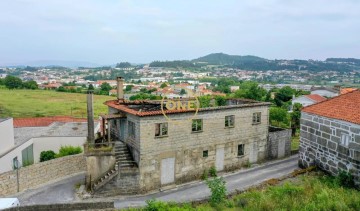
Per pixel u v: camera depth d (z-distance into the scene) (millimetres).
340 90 93125
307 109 31938
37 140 40719
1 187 26344
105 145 29391
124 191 27609
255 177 31594
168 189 29141
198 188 29234
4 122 32156
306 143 32188
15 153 33781
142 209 20359
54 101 108500
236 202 21781
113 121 34125
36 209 19156
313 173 29125
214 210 20641
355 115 26266
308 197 21250
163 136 28875
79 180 31156
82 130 44938
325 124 29141
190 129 30516
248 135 35000
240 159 34562
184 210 19672
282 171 33281
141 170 27938
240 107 33719
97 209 19734
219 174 32938
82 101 110812
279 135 38156
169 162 29594
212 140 32156
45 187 29141
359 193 22688
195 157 31172
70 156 32938
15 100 106375
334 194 21391
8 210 18797
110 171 28500
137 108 31578
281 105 89688
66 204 19422
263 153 36719
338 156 27578
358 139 25250
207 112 31359
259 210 19625
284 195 21891
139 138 27703
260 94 87250
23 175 28250
